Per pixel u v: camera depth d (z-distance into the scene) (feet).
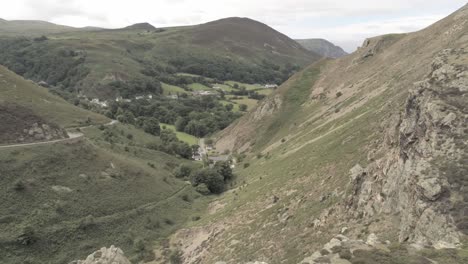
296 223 159.63
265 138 440.86
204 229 226.79
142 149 403.95
